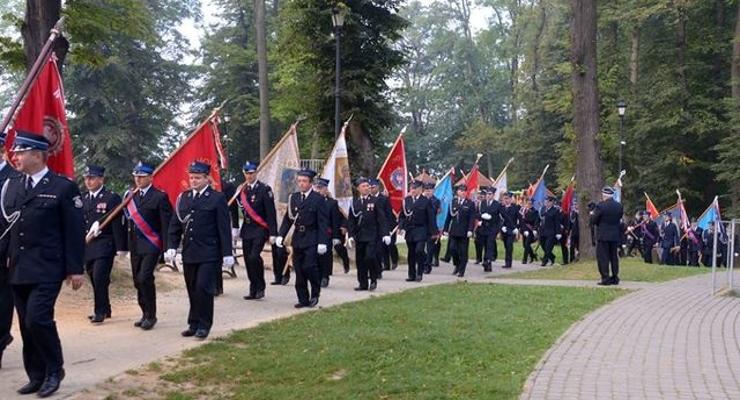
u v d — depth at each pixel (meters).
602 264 16.70
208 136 12.23
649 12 35.91
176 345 9.23
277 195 15.92
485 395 6.98
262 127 31.39
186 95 51.09
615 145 36.38
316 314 11.57
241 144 47.12
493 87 70.69
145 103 48.19
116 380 7.48
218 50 46.34
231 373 7.89
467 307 12.32
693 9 37.81
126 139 43.59
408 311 11.78
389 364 8.24
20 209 7.02
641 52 40.34
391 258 21.00
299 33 26.09
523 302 13.12
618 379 7.75
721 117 37.66
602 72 40.19
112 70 44.03
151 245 10.38
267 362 8.30
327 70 26.16
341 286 15.91
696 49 37.81
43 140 7.19
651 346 9.58
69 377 7.59
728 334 10.58
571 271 19.52
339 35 23.14
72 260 7.18
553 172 55.19
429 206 17.23
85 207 10.92
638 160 39.06
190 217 9.88
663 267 20.81
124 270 14.59
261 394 7.11
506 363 8.40
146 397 7.03
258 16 31.58
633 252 29.97
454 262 20.25
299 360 8.38
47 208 7.05
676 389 7.39
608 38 41.91
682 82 37.53
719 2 38.22
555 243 24.27
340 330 10.10
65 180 7.27
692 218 37.50
